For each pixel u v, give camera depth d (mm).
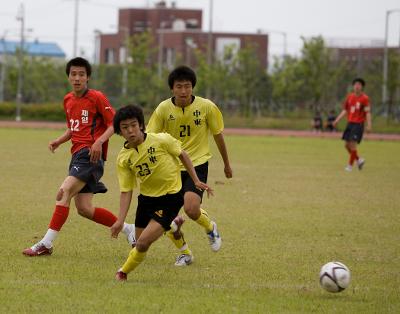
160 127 29031
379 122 165500
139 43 198375
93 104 28609
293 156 82750
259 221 37844
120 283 23578
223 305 21250
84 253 28656
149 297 21859
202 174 28578
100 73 197250
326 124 154875
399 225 37594
